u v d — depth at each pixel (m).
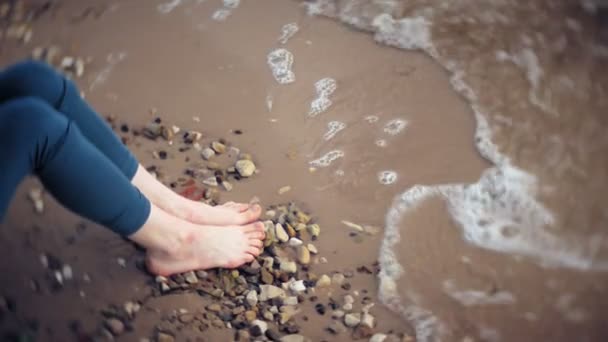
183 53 2.40
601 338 1.79
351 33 2.46
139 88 2.30
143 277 1.88
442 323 1.81
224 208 1.94
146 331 1.79
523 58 2.38
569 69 2.35
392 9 2.52
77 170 1.63
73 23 2.51
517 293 1.87
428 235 1.98
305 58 2.38
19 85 1.69
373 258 1.93
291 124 2.21
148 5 2.55
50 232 1.96
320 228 1.98
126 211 1.70
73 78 2.33
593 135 2.17
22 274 1.88
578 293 1.87
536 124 2.21
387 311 1.83
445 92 2.29
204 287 1.86
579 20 2.50
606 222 1.99
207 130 2.19
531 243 1.97
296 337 1.78
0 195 1.57
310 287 1.87
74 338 1.77
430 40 2.43
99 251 1.93
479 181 2.08
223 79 2.32
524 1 2.56
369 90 2.29
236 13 2.52
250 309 1.83
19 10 2.56
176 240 1.81
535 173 2.09
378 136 2.18
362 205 2.03
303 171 2.10
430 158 2.13
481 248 1.96
